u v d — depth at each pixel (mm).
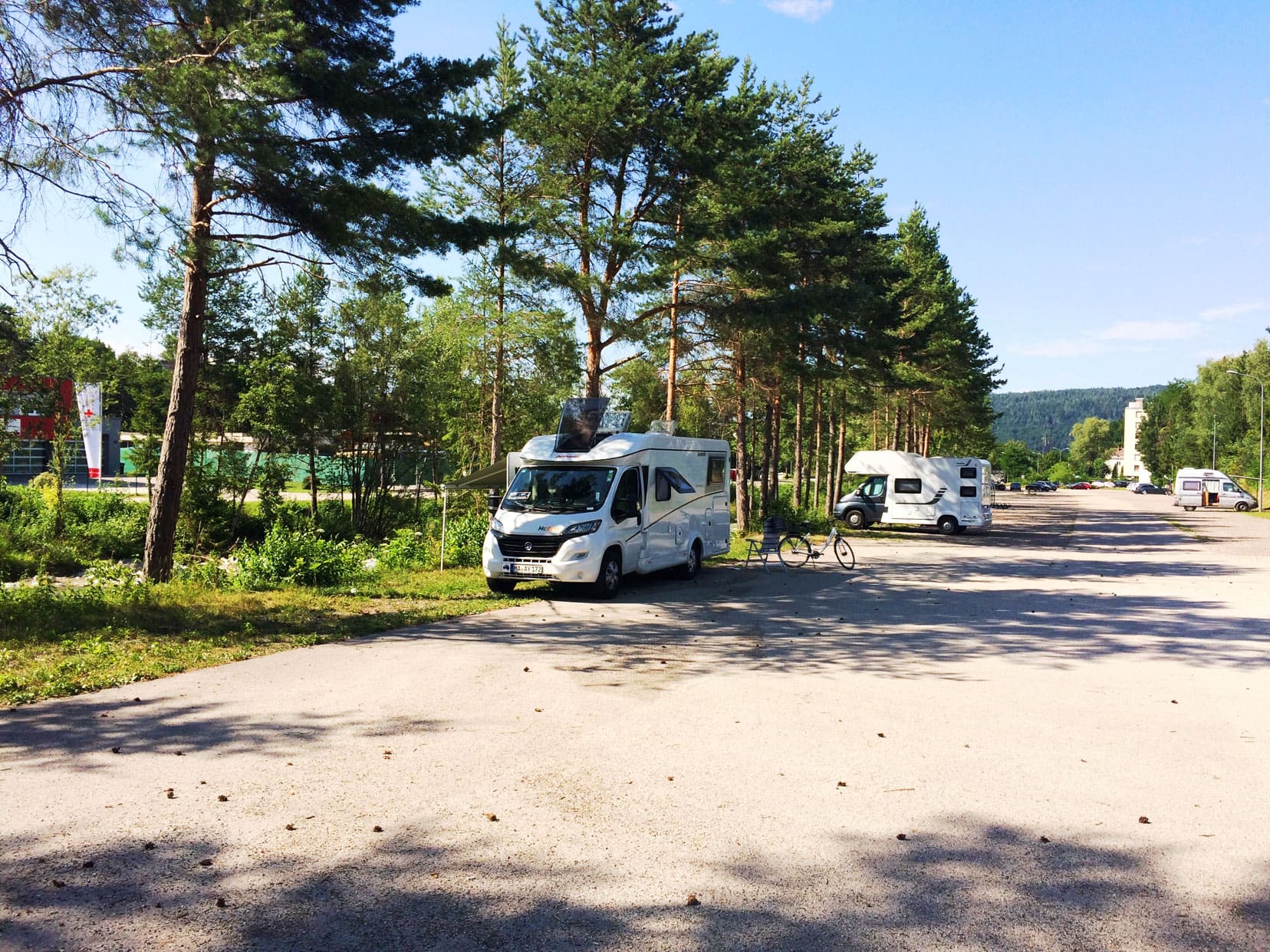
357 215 11289
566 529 13336
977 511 31375
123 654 8461
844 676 8211
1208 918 3598
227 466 25422
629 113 17828
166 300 24609
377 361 27016
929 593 14820
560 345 22922
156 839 4246
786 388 30797
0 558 17469
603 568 13469
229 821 4477
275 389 25219
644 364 27797
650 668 8438
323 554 14062
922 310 38875
